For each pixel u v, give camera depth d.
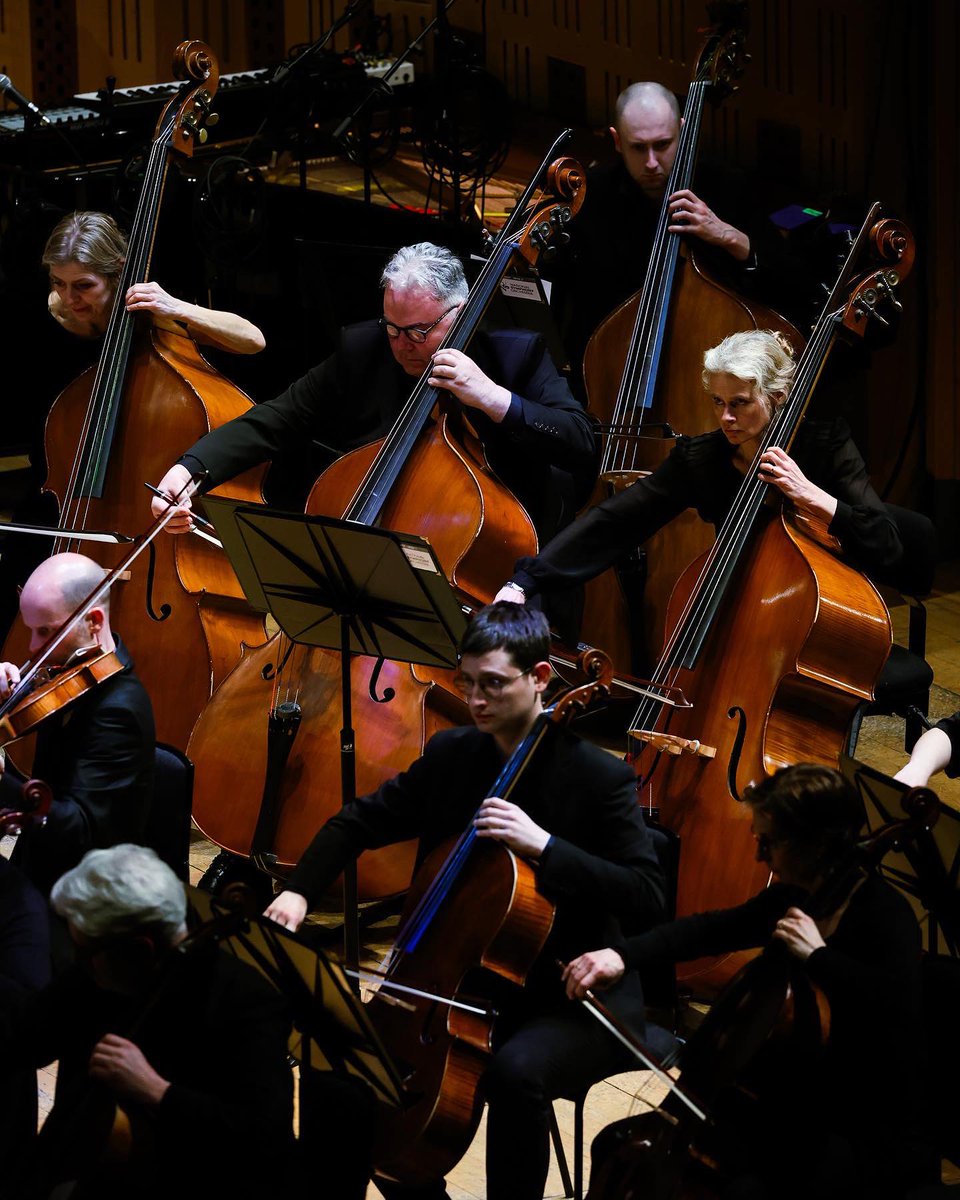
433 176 29.53
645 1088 14.47
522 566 16.31
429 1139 11.29
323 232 24.06
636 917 11.93
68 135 25.14
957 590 26.62
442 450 16.91
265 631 18.45
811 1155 10.90
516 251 17.62
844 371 20.84
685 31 32.25
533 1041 11.47
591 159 31.22
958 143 27.36
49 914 13.19
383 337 17.89
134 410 18.77
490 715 12.16
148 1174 10.09
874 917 11.28
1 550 20.19
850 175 29.36
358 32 30.59
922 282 27.86
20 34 31.83
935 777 20.16
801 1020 10.89
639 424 19.66
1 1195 10.05
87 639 14.20
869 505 15.76
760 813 11.59
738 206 21.38
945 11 27.19
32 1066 10.57
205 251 22.72
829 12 28.98
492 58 32.91
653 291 19.97
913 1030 11.02
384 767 15.88
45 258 19.11
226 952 10.50
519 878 11.75
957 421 27.92
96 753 13.90
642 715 15.48
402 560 13.22
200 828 16.39
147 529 17.39
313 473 23.97
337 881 16.62
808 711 15.12
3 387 24.09
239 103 25.33
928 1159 11.33
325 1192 11.34
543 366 18.02
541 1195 11.22
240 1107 10.12
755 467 15.87
